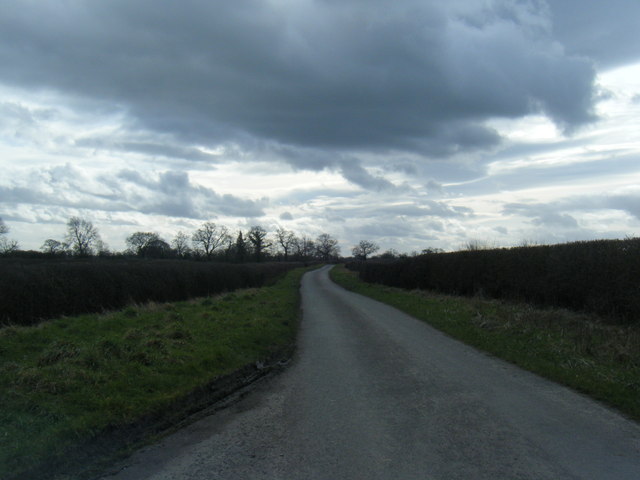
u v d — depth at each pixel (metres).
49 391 7.18
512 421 6.64
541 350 11.27
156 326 13.26
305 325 18.80
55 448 5.66
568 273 16.64
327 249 176.62
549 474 4.89
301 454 5.67
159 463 5.61
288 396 8.46
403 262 38.56
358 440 6.07
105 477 5.27
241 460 5.56
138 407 7.17
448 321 17.31
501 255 21.97
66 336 11.06
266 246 103.31
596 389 8.08
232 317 16.64
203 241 87.38
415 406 7.50
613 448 5.59
